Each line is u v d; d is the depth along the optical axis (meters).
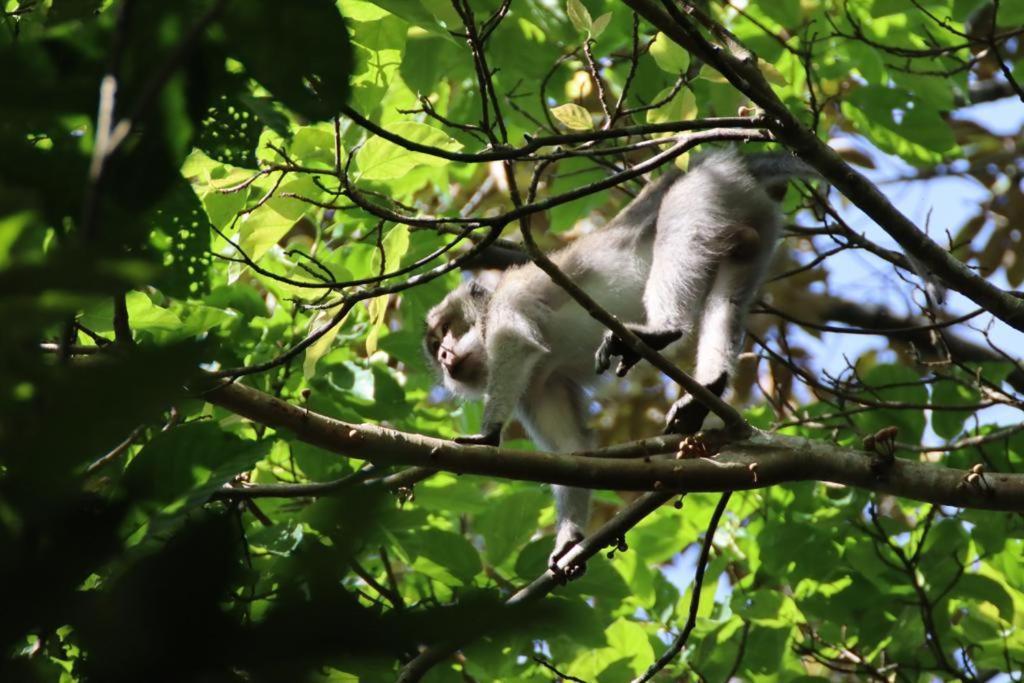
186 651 1.93
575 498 12.26
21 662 1.95
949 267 10.10
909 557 12.30
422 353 14.66
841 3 13.29
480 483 13.60
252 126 5.10
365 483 2.13
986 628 11.97
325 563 2.03
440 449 8.64
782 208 13.51
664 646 12.08
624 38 14.23
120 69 2.41
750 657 11.77
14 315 1.79
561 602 1.98
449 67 13.95
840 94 13.92
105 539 2.06
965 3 12.54
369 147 9.30
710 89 12.59
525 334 12.72
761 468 9.19
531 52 13.70
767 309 12.65
